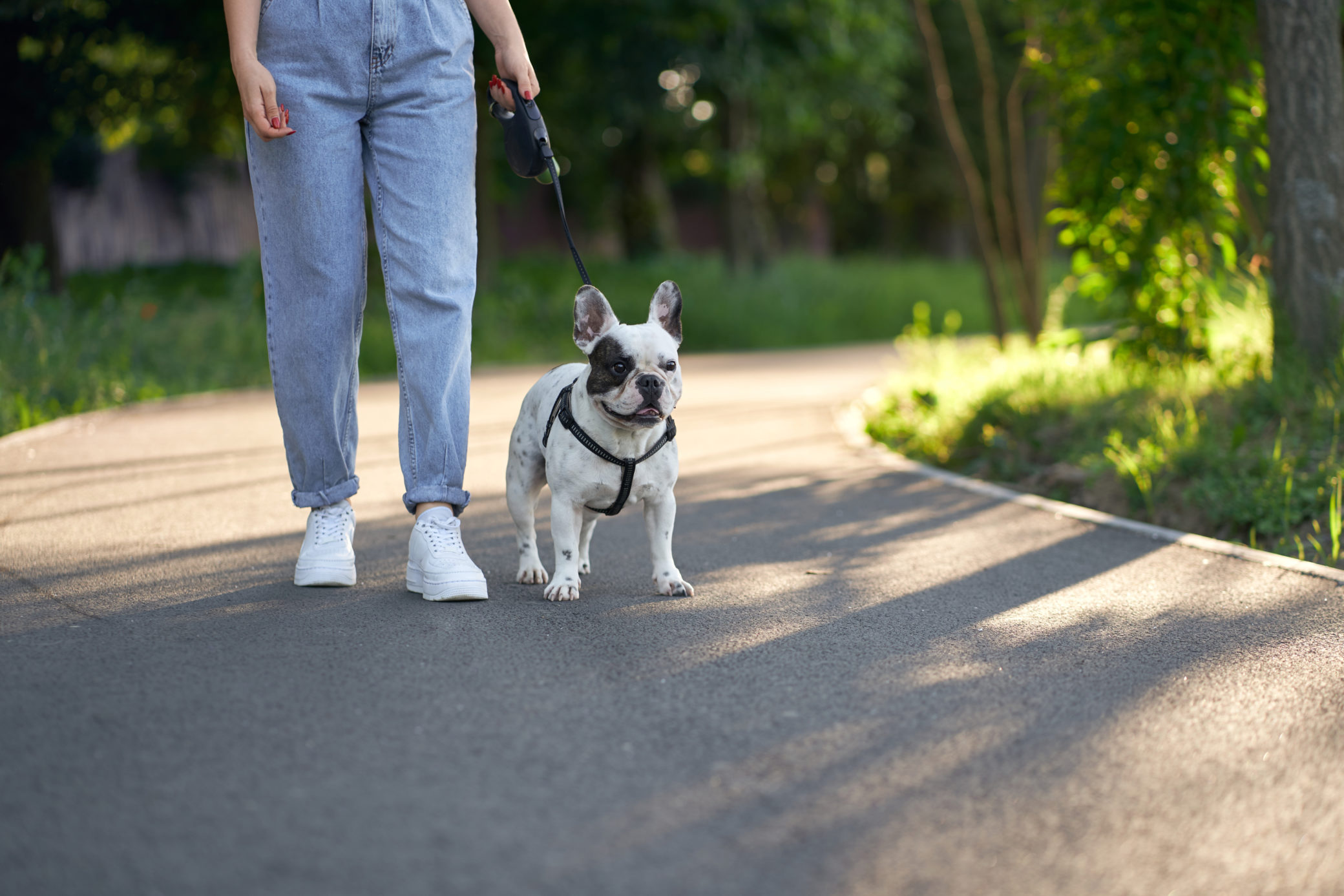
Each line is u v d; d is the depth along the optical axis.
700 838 1.98
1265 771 2.29
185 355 12.47
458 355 3.66
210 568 4.00
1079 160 8.05
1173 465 5.33
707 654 3.05
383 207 3.60
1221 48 7.16
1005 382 7.70
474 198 3.74
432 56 3.56
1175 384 6.78
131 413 9.29
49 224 15.30
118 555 4.18
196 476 6.06
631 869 1.87
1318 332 5.97
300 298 3.55
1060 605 3.64
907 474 6.49
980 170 32.91
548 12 17.67
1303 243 5.97
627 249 30.33
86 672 2.81
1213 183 7.59
